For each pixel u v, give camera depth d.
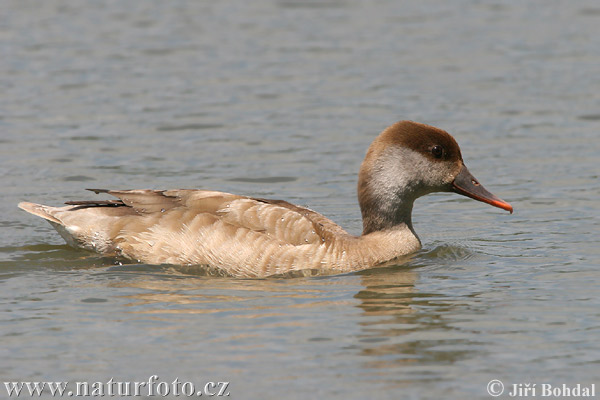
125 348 9.98
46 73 25.39
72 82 24.58
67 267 12.78
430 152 13.27
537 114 22.20
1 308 11.14
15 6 33.72
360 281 12.36
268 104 23.08
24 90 23.80
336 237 13.09
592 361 9.66
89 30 30.38
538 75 25.48
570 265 13.06
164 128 21.11
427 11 33.59
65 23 31.28
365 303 11.41
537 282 12.30
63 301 11.41
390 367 9.52
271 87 24.53
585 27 30.67
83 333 10.39
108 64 26.44
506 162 18.97
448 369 9.48
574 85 24.47
